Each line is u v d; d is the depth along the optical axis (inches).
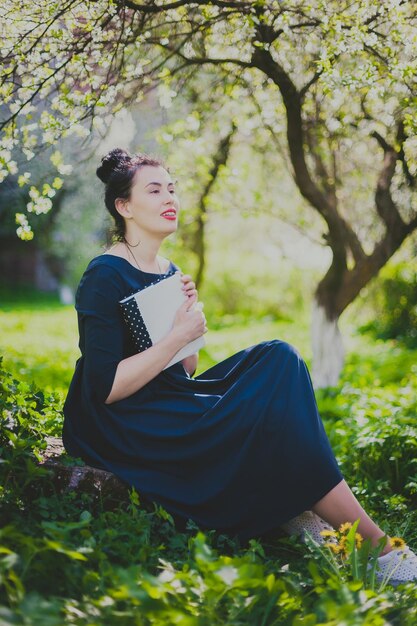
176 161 257.6
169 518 110.0
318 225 301.4
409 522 140.8
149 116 254.1
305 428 114.4
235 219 518.6
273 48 173.0
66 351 365.4
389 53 146.4
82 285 124.0
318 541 121.1
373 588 101.9
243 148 289.7
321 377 254.8
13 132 149.3
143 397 122.3
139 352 124.0
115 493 117.3
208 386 125.2
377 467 163.2
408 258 306.0
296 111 196.9
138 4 155.8
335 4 153.6
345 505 114.0
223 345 450.9
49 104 169.0
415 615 95.0
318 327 254.4
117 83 158.2
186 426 118.7
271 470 114.5
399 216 235.0
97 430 122.1
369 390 262.1
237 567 89.0
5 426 122.6
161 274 130.3
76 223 418.9
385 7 143.3
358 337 475.5
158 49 185.8
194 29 166.1
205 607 86.0
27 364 304.3
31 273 806.5
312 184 230.5
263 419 114.3
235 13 156.8
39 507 111.6
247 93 206.4
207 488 116.5
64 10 138.3
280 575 103.4
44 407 145.5
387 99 175.6
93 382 120.3
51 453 126.0
